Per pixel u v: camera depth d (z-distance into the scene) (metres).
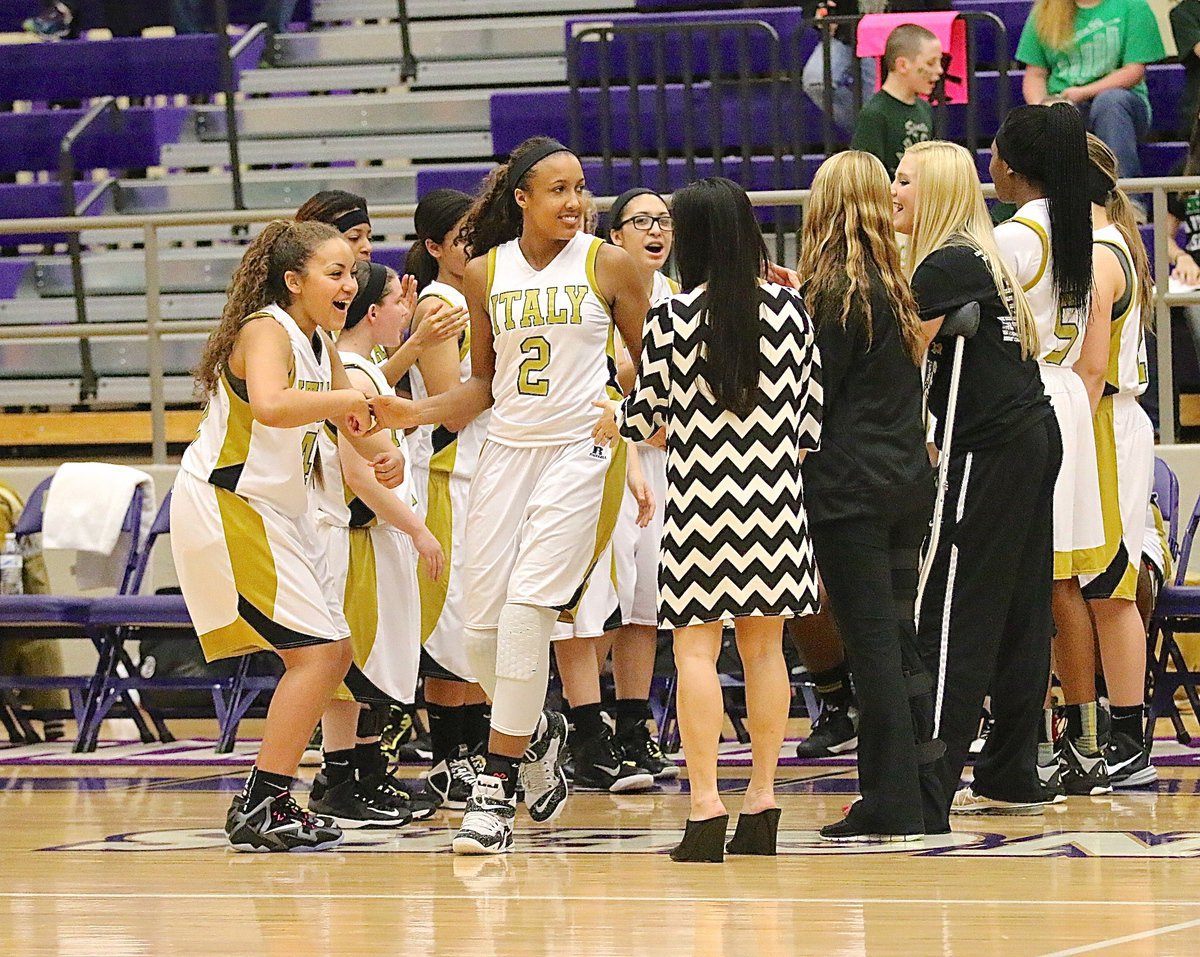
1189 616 14.21
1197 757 14.05
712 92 19.19
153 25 24.09
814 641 13.84
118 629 16.00
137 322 21.45
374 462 10.66
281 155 22.84
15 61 23.20
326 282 10.03
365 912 8.09
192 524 10.05
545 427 10.17
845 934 7.37
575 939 7.39
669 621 9.46
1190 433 18.98
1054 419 10.64
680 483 9.46
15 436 20.58
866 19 18.81
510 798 10.01
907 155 10.84
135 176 24.44
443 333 10.77
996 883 8.54
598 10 23.30
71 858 9.88
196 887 8.85
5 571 17.08
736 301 9.31
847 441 9.84
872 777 10.03
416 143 22.47
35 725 18.27
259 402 9.68
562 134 21.59
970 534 10.44
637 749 13.52
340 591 11.25
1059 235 11.16
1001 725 11.04
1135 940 7.12
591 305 10.16
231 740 15.60
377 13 24.23
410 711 14.56
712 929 7.54
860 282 9.77
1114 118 19.23
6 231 18.36
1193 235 18.17
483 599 10.31
